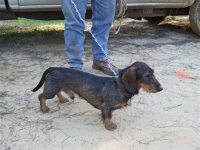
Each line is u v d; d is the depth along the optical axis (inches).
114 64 114.3
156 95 93.0
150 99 91.1
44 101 84.1
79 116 84.0
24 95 93.0
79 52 100.9
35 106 87.8
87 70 109.0
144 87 74.7
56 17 133.4
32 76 104.6
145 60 117.9
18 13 128.4
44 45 135.4
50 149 72.8
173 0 135.6
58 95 88.2
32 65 113.3
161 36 150.9
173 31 161.3
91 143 74.6
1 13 126.6
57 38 146.8
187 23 179.0
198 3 140.9
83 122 81.7
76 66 101.6
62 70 81.9
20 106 87.7
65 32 99.2
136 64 75.2
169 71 108.3
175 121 82.0
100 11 100.8
